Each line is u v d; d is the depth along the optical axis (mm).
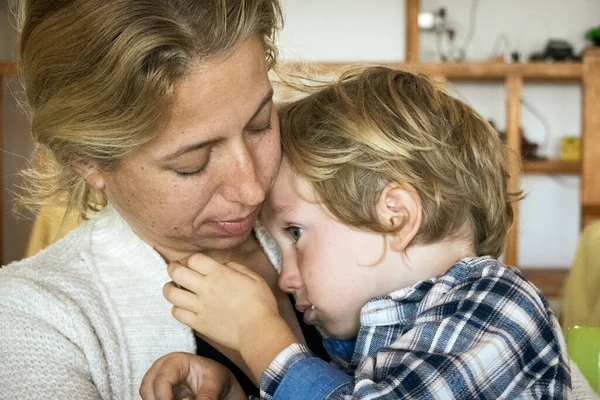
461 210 1137
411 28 4457
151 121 841
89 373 1003
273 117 991
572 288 2268
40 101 918
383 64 1370
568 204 4895
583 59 4328
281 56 1339
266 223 1170
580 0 4766
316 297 1136
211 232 1000
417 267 1121
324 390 903
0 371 949
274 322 985
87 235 1146
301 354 942
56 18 874
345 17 4523
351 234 1107
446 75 4379
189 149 874
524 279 1056
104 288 1079
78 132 873
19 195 1278
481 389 918
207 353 1100
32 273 1052
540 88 4797
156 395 966
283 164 1135
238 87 864
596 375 1310
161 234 1002
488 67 4344
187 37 822
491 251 1201
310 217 1123
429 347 963
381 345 1076
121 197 963
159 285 1102
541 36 4797
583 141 4355
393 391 892
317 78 1324
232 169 918
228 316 1008
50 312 1007
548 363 981
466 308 984
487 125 1225
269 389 931
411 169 1102
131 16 826
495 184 1187
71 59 863
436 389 898
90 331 1021
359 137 1100
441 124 1147
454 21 4812
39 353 969
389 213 1097
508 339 957
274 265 1230
